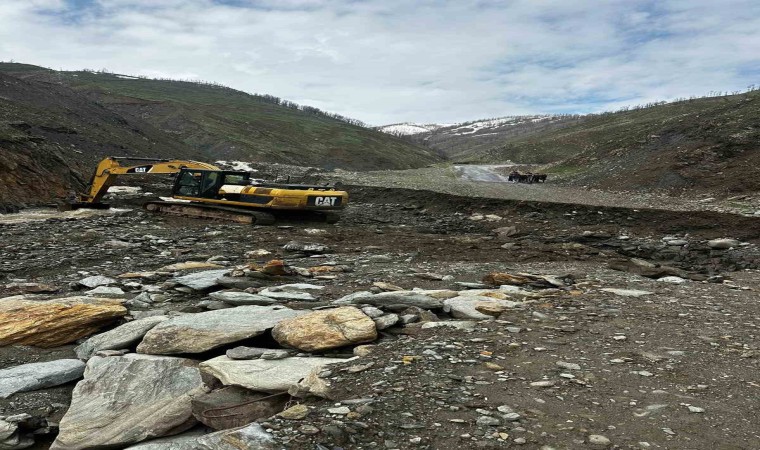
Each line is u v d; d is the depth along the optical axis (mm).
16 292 8266
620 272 10797
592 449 3352
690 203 30734
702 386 4387
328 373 4609
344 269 10484
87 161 37281
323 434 3453
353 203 28312
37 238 13703
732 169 37031
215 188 19562
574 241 17062
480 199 24906
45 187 24172
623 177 42375
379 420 3676
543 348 5320
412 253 13484
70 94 66938
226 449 3338
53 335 6340
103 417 4395
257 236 15625
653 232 18141
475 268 11117
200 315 6301
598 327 6207
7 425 4328
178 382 4844
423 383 4316
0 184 22078
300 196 18719
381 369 4648
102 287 8578
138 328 6094
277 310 6457
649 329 6148
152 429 4023
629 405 4004
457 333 5828
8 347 6098
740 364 4949
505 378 4484
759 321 6570
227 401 4203
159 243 13742
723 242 15320
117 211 20859
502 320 6441
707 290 8688
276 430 3516
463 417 3752
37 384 5133
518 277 9281
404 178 50062
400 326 6195
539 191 40312
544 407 3949
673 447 3385
